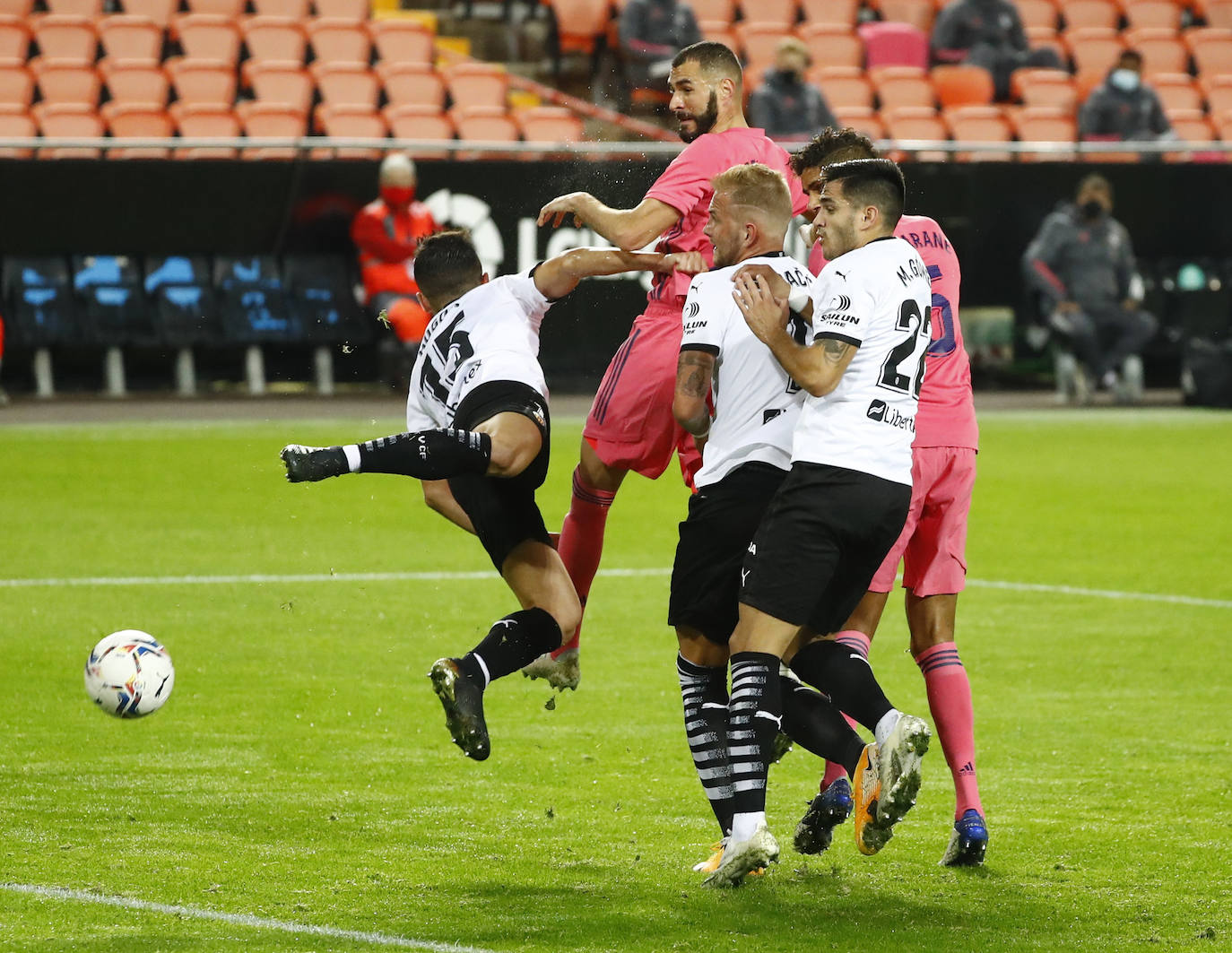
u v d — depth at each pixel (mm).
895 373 15336
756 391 16062
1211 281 64125
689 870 16094
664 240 19422
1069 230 61719
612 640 27656
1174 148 62281
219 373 62969
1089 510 42281
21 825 17156
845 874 16125
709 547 16172
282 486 44344
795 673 16188
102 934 13789
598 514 20656
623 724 22219
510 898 15047
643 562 35188
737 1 77438
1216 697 24000
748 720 15086
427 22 76938
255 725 21734
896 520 15398
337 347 60344
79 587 30953
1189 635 28359
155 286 58531
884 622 29766
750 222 16234
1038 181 61969
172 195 58031
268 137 65312
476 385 16844
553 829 17422
